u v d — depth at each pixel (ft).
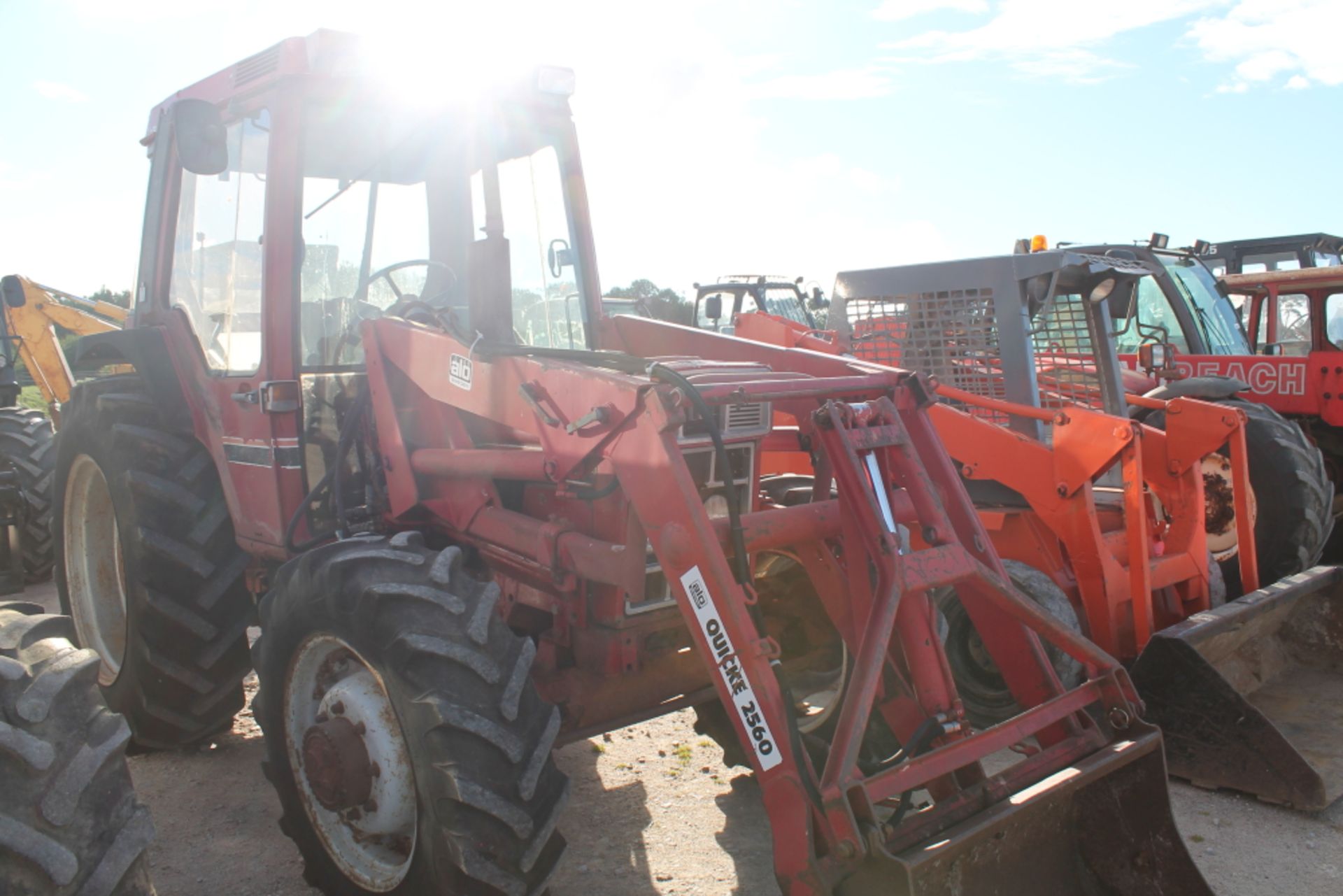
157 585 12.35
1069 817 9.05
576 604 10.03
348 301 11.95
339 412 11.83
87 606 14.75
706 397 8.25
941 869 7.67
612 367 9.14
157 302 13.61
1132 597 14.82
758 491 10.19
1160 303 24.40
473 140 12.23
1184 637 12.84
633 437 8.39
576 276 13.04
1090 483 14.79
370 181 12.03
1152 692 12.99
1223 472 19.71
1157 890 8.81
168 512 12.48
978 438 15.75
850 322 18.79
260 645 10.13
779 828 7.55
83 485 14.62
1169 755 12.98
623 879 10.44
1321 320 26.32
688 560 7.98
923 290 17.51
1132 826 8.94
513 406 9.50
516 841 8.14
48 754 7.22
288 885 10.30
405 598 8.75
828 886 7.25
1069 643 9.20
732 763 12.66
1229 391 19.47
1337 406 23.79
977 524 9.58
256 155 11.73
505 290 10.27
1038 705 9.01
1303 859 11.03
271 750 10.12
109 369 26.09
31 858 6.93
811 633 12.19
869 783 7.48
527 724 8.45
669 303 45.70
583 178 13.08
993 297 16.62
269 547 11.56
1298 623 15.74
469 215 12.60
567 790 8.55
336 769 9.09
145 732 12.84
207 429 12.66
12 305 19.69
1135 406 19.19
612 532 9.41
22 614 8.48
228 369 12.16
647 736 14.37
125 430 12.71
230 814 11.90
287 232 11.19
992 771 13.67
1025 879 8.59
